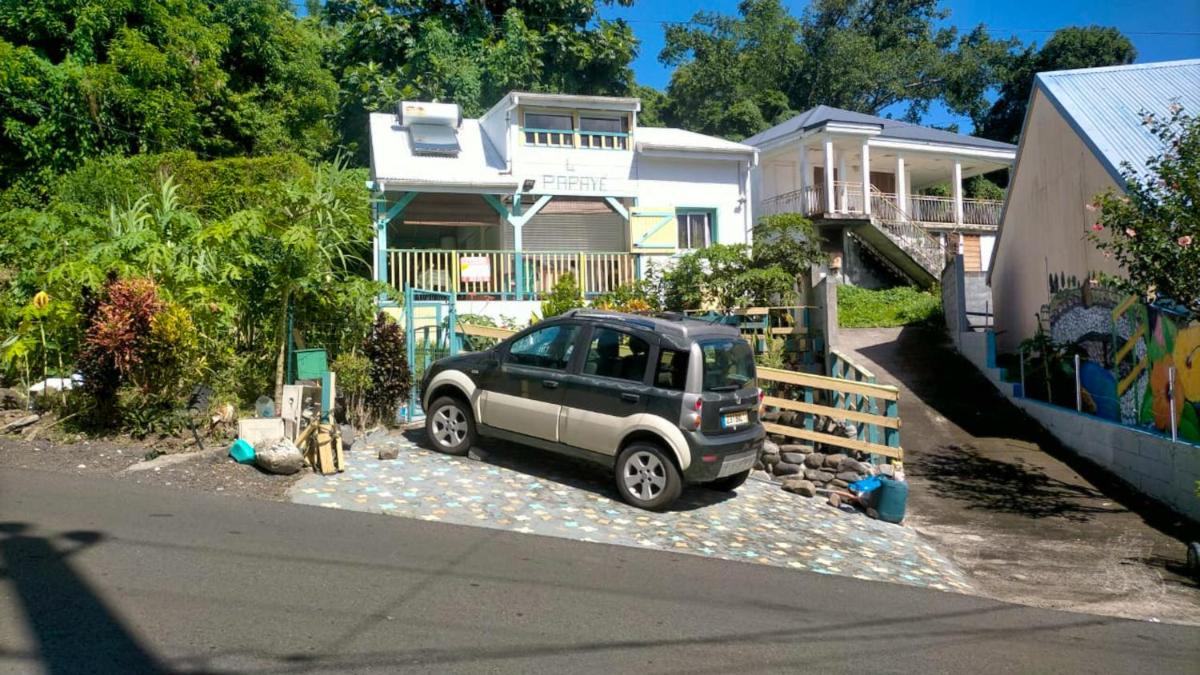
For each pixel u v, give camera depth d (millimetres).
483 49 23969
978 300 20828
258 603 4543
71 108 15992
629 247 16781
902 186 27156
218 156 20438
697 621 4980
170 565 5008
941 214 27891
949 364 15867
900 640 5051
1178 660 5129
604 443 7762
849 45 38312
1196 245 8383
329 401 8828
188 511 6191
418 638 4270
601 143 17656
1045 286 14750
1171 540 8477
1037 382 13586
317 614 4473
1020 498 9922
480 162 17188
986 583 7055
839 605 5676
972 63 39000
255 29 22672
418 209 16312
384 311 10844
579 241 17641
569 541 6508
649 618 4941
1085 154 13086
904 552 7672
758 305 13516
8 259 10250
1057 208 14180
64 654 3736
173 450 7758
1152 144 12383
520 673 3957
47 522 5602
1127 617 6188
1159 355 10172
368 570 5277
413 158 16672
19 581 4559
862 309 20969
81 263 8117
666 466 7422
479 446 8945
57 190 13922
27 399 8742
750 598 5590
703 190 18281
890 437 9766
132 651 3824
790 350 12312
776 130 27797
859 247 25109
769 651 4598
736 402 7836
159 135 17344
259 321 9625
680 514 7684
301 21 27906
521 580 5414
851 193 25906
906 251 24219
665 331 7707
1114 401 11336
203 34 19281
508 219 16016
